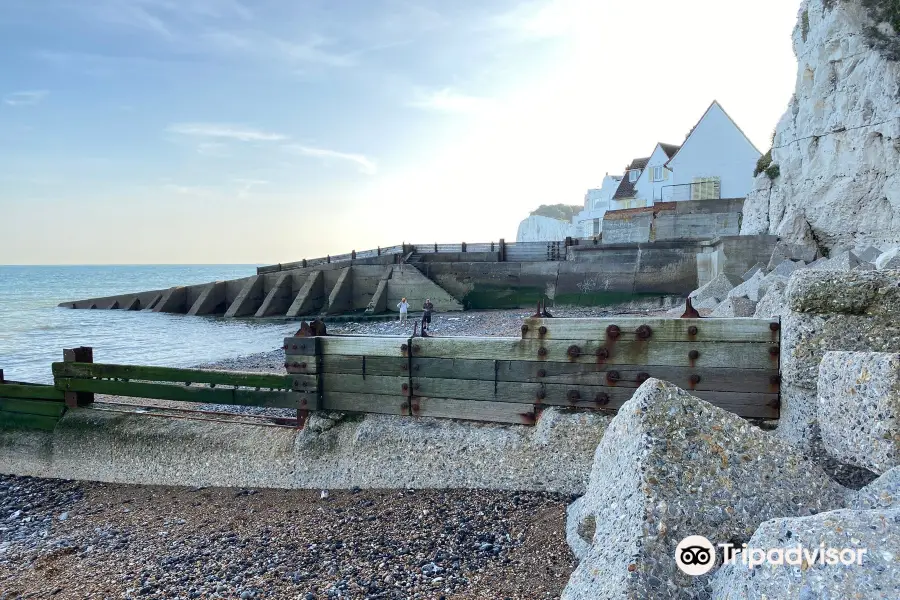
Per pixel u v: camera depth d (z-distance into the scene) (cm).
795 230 2294
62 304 5238
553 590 403
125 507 668
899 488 281
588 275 3372
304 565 480
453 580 434
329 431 672
